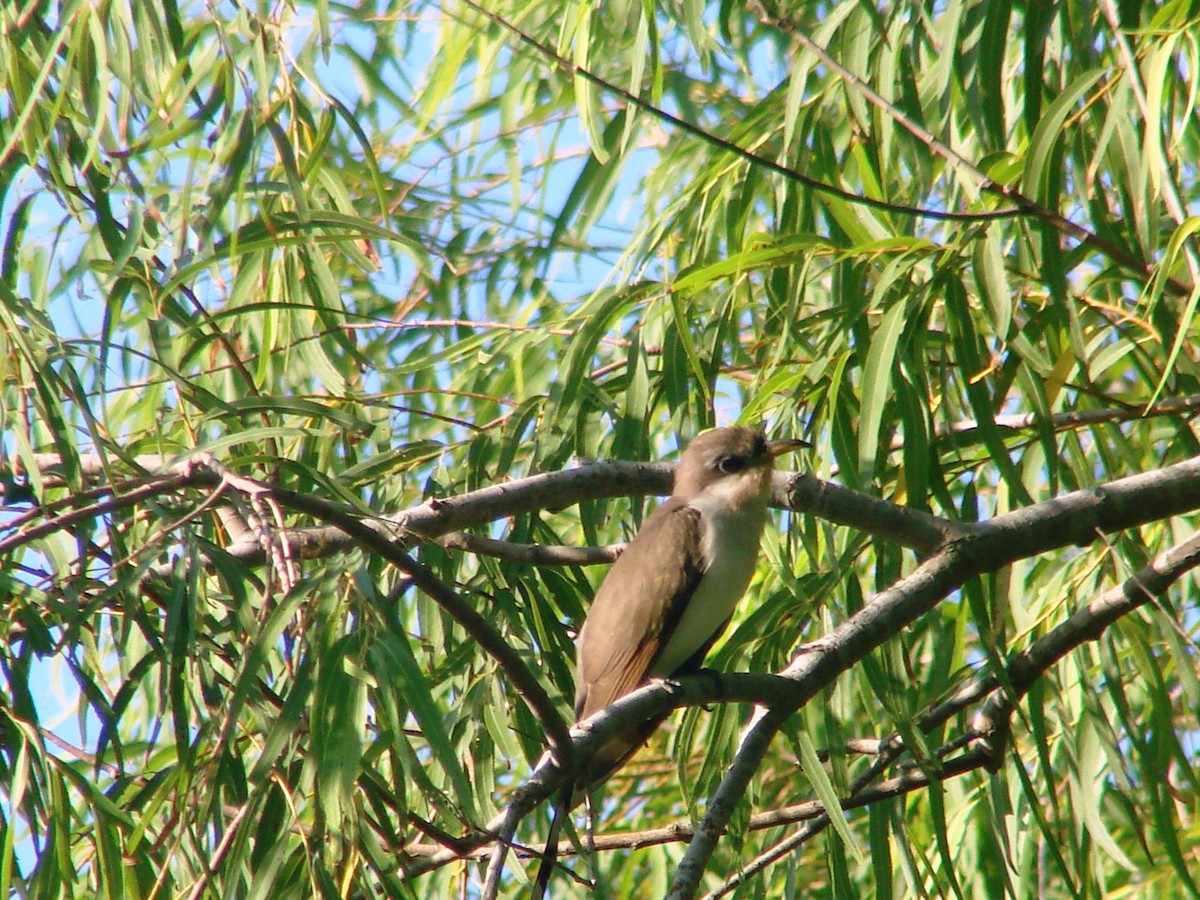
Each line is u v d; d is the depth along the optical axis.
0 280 7.14
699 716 9.12
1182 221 7.25
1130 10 8.22
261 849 6.93
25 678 6.69
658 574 9.48
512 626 8.84
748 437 9.90
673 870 12.31
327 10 9.40
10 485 7.32
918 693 8.59
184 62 8.43
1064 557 10.98
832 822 7.81
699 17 9.20
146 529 8.80
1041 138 7.66
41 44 8.27
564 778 6.58
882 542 8.77
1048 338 9.23
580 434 9.34
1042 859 10.80
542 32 11.52
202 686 7.02
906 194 10.75
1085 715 9.09
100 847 6.48
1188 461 8.55
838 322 8.96
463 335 12.31
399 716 7.36
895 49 8.71
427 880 9.95
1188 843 11.34
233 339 10.59
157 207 8.73
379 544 6.13
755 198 11.13
